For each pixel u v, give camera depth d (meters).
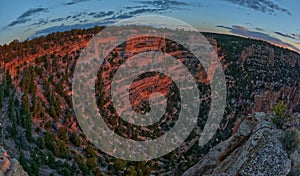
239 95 170.25
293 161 26.27
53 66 114.38
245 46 189.75
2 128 68.00
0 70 92.12
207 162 34.28
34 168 59.09
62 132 88.00
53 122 93.44
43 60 111.94
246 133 32.72
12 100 79.12
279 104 31.27
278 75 190.50
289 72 196.62
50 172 65.62
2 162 29.66
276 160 25.98
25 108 82.12
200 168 34.31
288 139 26.98
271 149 26.66
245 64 184.25
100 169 88.06
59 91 107.44
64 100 107.06
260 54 193.00
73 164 75.94
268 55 193.75
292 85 191.25
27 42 113.19
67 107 105.56
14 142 67.06
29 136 73.19
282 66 196.75
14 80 95.56
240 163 27.88
